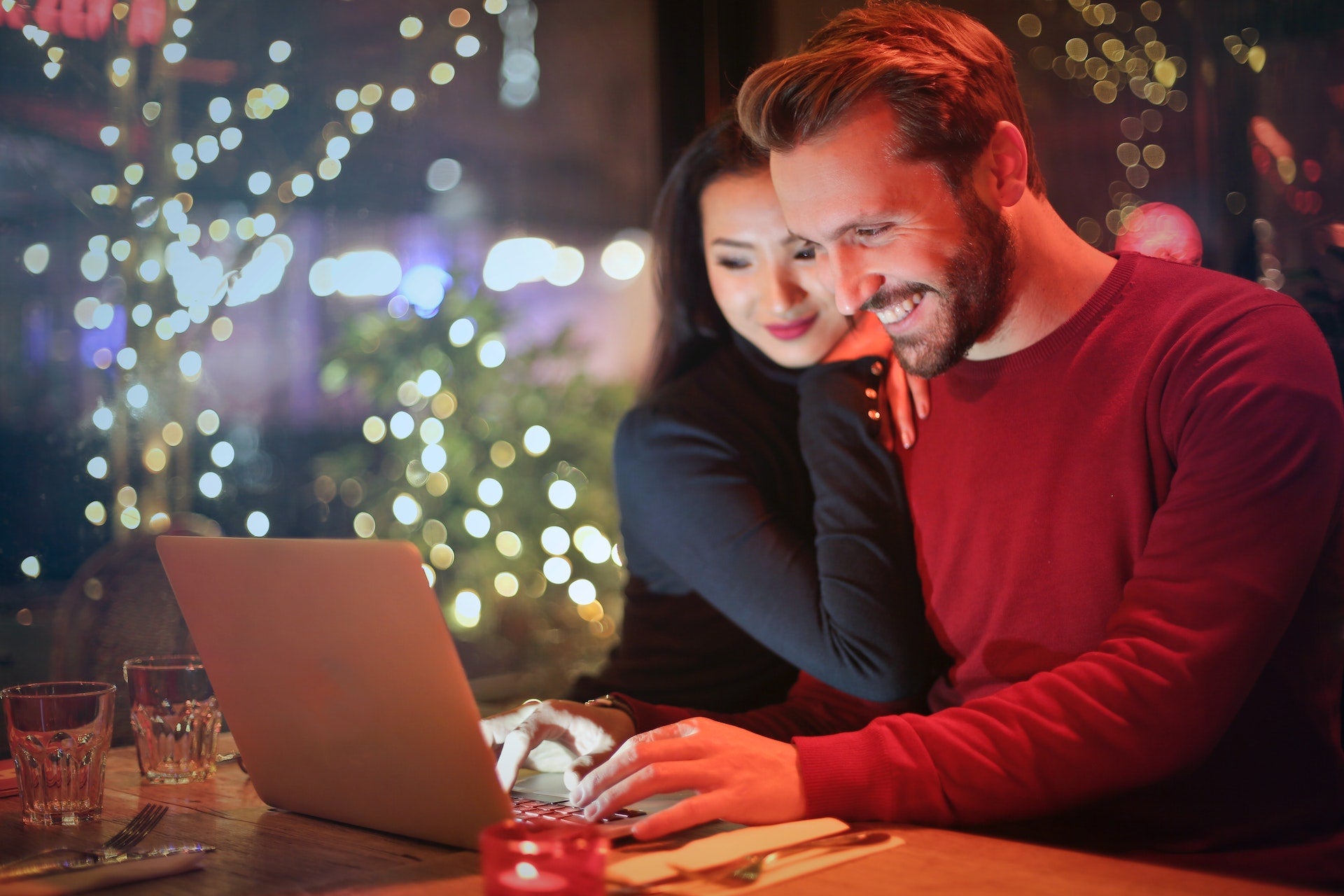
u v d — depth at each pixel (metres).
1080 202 2.26
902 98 1.08
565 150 3.54
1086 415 1.18
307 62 2.87
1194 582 0.99
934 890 0.74
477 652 3.03
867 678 1.33
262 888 0.79
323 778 0.95
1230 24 2.04
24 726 0.99
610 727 1.14
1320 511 1.00
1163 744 0.94
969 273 1.13
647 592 1.77
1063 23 2.23
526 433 3.03
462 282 3.11
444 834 0.88
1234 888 0.75
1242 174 2.04
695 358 1.72
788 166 1.13
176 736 1.15
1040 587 1.20
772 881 0.76
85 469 2.42
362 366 2.99
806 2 2.14
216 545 0.93
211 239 2.68
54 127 2.42
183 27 2.59
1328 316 1.88
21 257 2.36
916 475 1.35
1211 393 1.05
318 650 0.88
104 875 0.80
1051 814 0.95
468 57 3.25
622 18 3.42
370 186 3.19
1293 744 1.11
